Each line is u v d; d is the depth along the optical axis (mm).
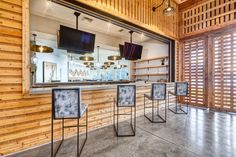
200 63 5379
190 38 5688
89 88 3088
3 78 2166
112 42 6941
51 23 5031
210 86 5102
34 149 2375
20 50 2314
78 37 4117
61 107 2100
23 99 2334
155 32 5113
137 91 4336
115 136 2857
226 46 4707
